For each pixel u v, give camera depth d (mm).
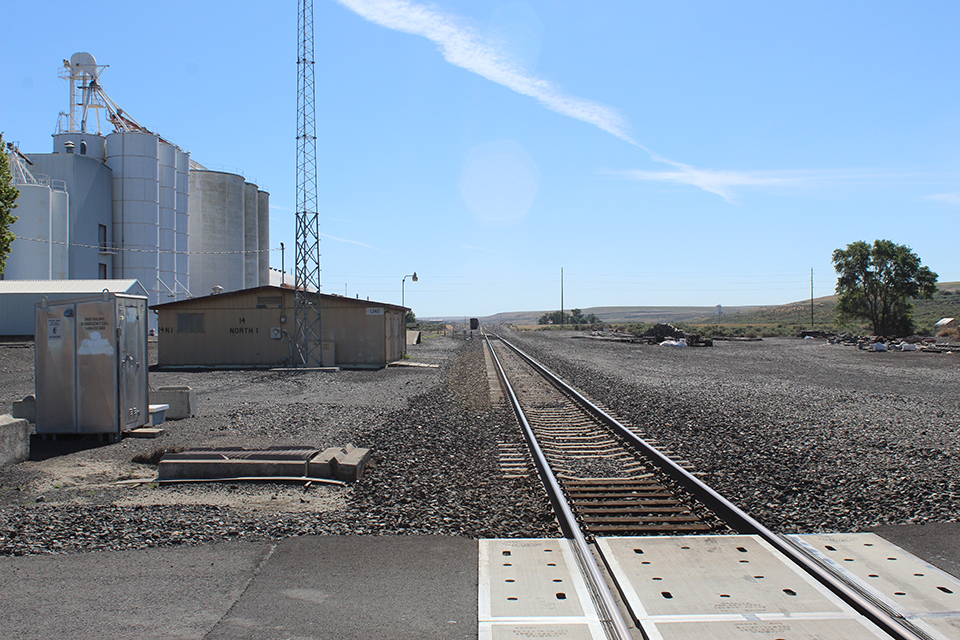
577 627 4098
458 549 5641
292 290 29547
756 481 8266
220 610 4430
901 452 10180
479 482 8289
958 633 3998
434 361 35094
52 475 8891
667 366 30547
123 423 11461
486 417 14188
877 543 5730
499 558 5406
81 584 4891
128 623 4238
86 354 11250
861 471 8828
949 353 42594
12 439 9586
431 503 7188
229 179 73250
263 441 11336
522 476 8547
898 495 7535
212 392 19438
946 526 6289
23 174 52281
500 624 4148
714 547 5602
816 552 5496
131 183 58938
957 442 11031
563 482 8188
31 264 50469
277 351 29656
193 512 6875
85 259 55625
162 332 29750
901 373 26906
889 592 4637
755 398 17547
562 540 5844
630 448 10484
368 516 6691
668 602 4457
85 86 62594
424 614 4340
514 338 76938
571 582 4855
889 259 77562
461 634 4039
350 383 22297
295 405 16141
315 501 7449
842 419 13672
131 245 59062
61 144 58781
